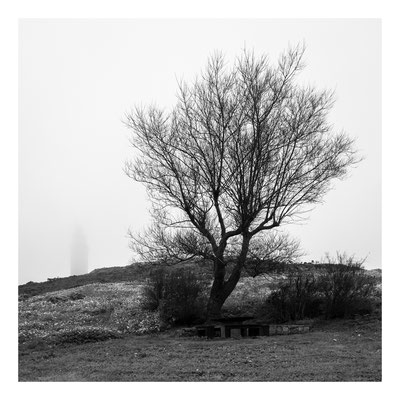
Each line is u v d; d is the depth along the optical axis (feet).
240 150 79.77
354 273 78.02
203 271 99.91
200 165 81.87
